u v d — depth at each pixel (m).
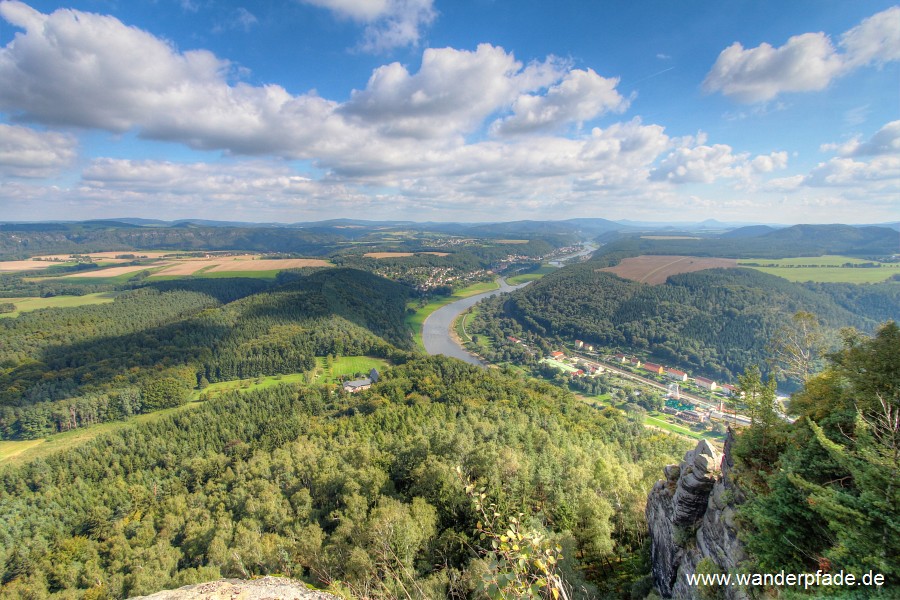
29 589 60.75
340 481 58.59
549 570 7.31
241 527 54.28
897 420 14.78
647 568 33.28
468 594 24.83
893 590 12.56
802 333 34.66
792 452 18.52
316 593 11.54
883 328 18.61
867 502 13.41
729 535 20.56
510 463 48.53
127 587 54.75
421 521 41.88
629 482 53.41
